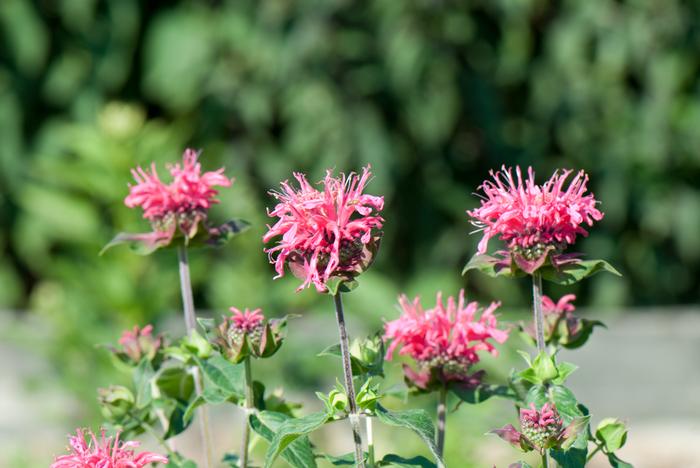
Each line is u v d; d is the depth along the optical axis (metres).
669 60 9.62
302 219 2.61
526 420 2.69
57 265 7.86
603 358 8.41
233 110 9.41
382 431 6.12
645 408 8.34
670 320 9.13
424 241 9.67
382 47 9.10
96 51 9.30
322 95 9.13
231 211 8.61
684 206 10.05
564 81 9.67
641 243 10.20
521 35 9.51
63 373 7.36
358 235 2.63
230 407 7.59
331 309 7.57
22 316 9.05
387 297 7.45
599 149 9.80
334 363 7.07
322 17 8.95
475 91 9.54
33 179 9.38
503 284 9.62
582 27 9.59
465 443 5.40
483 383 3.15
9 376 7.99
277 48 9.06
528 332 3.17
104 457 2.65
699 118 9.83
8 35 9.20
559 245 2.85
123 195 7.40
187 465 3.12
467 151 9.87
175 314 8.81
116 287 7.14
